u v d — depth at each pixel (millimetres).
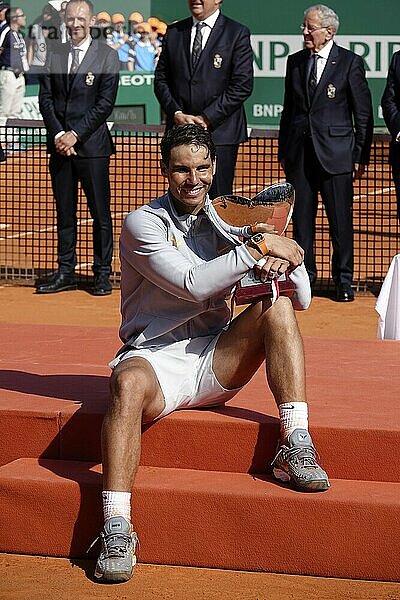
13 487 7500
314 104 15703
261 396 8492
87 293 17016
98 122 16156
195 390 7801
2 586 7027
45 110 16375
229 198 7711
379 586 7086
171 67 15555
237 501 7234
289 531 7207
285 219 7746
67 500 7441
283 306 7484
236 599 6867
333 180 15836
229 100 15227
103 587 7012
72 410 7953
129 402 7168
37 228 23938
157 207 7746
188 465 7758
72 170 16625
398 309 11422
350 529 7133
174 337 7832
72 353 10188
